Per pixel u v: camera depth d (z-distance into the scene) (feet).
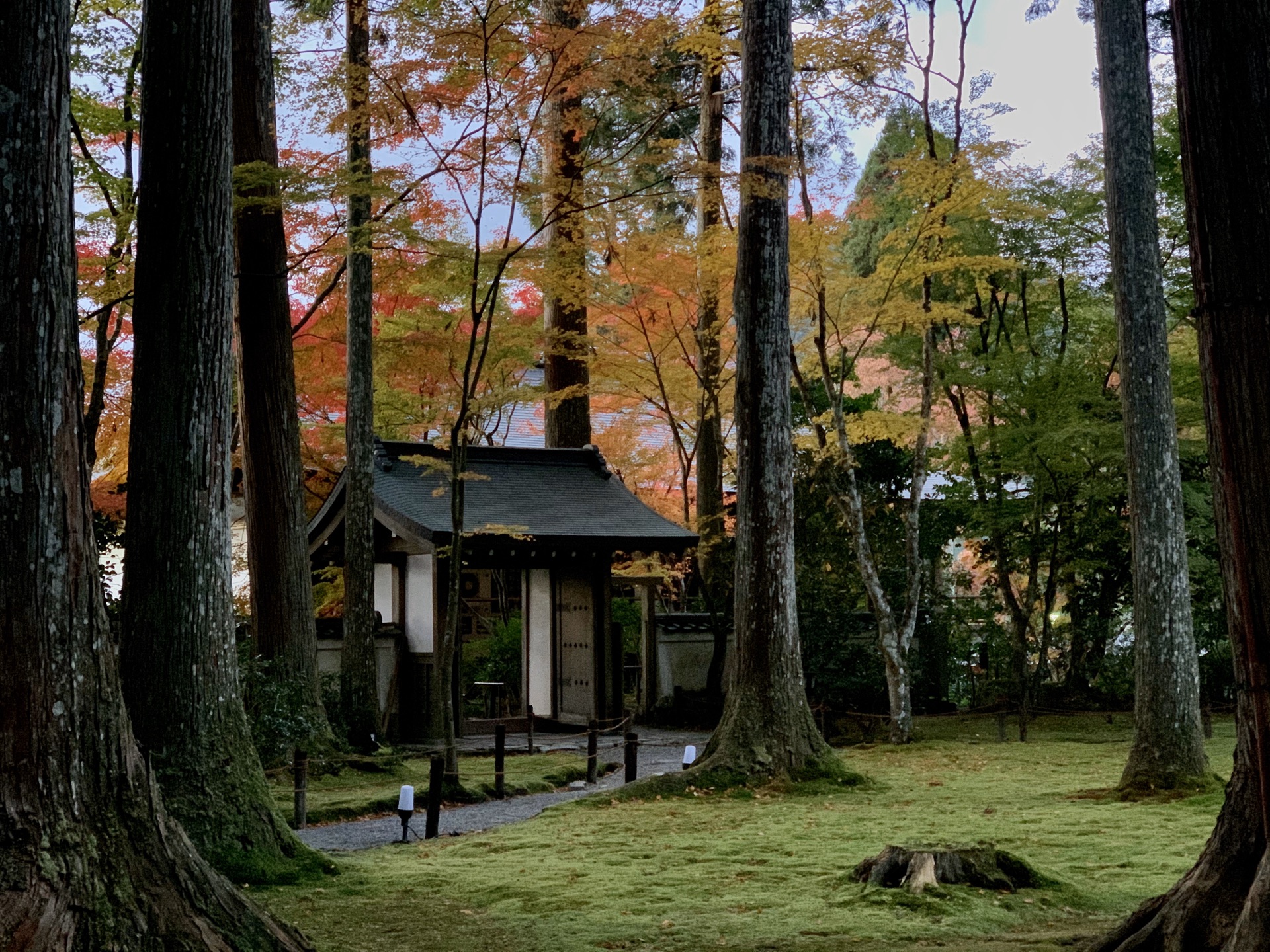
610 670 55.98
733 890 21.84
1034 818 29.76
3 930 11.36
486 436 64.23
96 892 12.28
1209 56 12.27
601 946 17.63
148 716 22.97
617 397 71.46
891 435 49.83
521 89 37.68
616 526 55.11
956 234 48.03
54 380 12.41
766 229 38.55
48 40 12.34
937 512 64.13
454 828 31.86
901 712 47.91
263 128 41.19
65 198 12.64
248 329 40.98
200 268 24.09
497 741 37.91
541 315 68.74
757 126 38.34
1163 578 34.09
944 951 16.30
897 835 27.58
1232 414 12.08
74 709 12.57
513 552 53.16
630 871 23.97
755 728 36.86
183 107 24.13
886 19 44.78
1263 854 12.21
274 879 22.50
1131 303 35.29
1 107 12.00
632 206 49.01
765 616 37.60
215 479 24.17
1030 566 58.65
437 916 19.98
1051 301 65.36
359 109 37.29
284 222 45.39
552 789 39.47
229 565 24.59
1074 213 56.85
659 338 60.80
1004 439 54.95
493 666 62.59
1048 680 65.10
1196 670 34.06
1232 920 13.14
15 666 12.02
